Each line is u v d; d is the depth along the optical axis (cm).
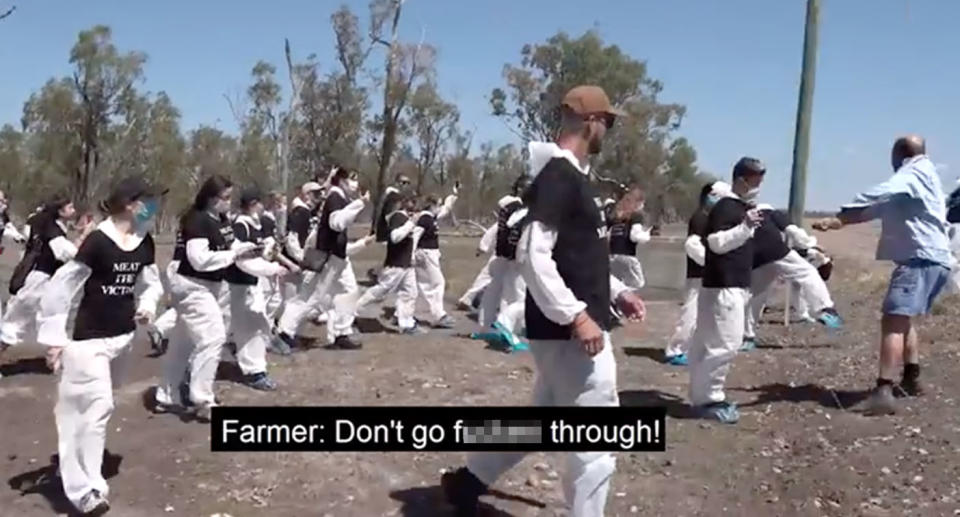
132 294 559
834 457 600
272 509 556
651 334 1173
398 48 4131
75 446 538
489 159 6756
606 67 5662
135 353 974
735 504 546
